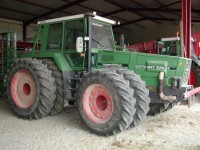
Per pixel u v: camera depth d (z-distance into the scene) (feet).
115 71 13.87
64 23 16.66
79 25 16.01
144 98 13.79
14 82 17.31
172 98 14.84
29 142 12.50
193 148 11.88
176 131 14.32
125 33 69.82
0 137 13.15
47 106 15.93
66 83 16.16
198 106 21.31
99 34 16.65
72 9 46.68
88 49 15.26
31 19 49.16
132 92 13.20
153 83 15.20
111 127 13.10
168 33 64.59
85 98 14.17
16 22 49.34
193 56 26.45
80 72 16.07
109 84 13.21
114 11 51.47
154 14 55.67
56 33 17.20
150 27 66.74
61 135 13.52
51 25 17.48
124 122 12.91
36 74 15.96
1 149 11.62
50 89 15.92
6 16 46.88
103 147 11.96
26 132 13.93
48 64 16.61
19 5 41.75
